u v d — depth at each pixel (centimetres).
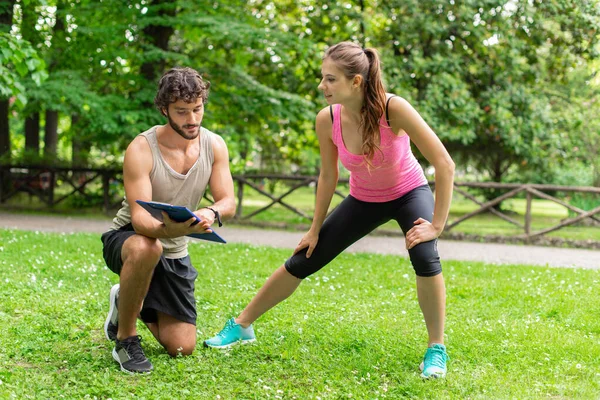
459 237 1188
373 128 361
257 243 1016
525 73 1495
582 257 977
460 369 386
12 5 1341
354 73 353
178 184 383
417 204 391
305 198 2322
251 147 1717
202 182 393
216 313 516
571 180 1862
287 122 1502
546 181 1844
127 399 321
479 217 1684
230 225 1263
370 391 348
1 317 468
